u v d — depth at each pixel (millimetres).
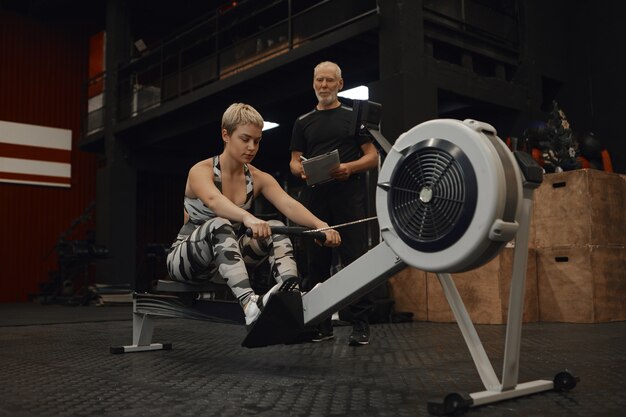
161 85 8461
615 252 3947
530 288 3924
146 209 11242
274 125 8461
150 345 2576
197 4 10156
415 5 5082
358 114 1906
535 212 4078
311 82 6203
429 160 1382
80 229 10805
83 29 11242
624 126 6379
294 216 2139
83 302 7789
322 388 1666
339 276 1677
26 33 10602
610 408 1362
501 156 1322
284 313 1730
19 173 10250
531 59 6348
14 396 1576
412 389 1647
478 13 5898
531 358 2195
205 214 2152
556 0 6750
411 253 1416
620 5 6480
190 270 2092
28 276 10195
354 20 5383
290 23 6141
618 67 6453
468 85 5613
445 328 3541
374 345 2707
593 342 2707
